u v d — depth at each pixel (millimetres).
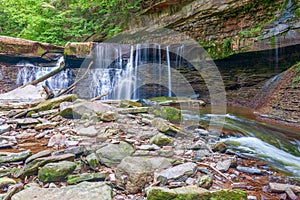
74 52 6965
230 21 5879
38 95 5984
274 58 5375
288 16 4797
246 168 2418
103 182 1753
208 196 1551
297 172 2391
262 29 5281
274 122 4605
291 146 3350
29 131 3277
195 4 6445
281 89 5242
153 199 1521
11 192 1545
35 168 1856
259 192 1900
